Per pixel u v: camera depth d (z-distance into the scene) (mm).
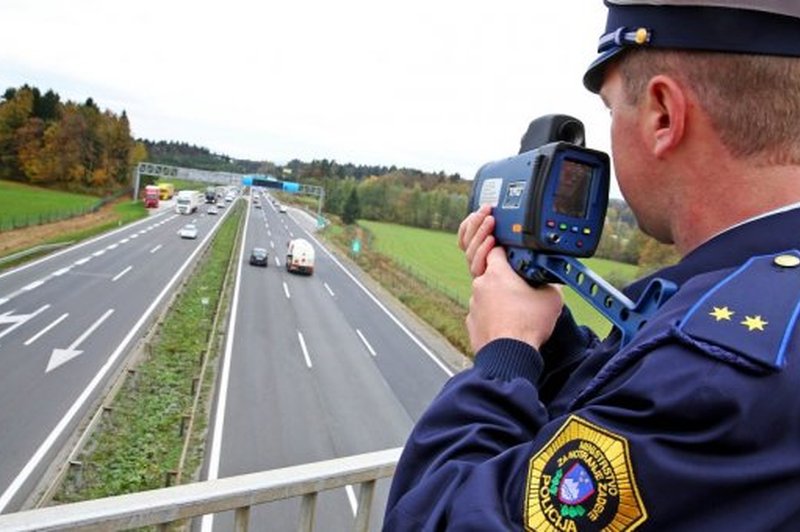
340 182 97188
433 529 904
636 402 784
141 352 18969
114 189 84562
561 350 1310
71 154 78125
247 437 13852
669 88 945
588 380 1125
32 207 57062
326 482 1853
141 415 14352
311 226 77000
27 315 22094
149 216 64062
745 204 913
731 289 824
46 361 17406
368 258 46312
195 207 75562
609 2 1062
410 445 1089
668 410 741
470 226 1397
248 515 1744
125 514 1544
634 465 740
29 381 15836
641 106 1000
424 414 1118
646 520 720
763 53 870
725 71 894
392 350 23250
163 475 11648
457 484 923
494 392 1057
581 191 1222
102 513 1517
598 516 752
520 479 867
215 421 14414
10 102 76188
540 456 852
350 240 56625
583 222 1211
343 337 24188
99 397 15266
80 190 80188
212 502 1663
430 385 19734
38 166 76688
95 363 17688
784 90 871
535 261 1229
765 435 703
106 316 22953
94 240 42656
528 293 1224
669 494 712
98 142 80938
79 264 32906
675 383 755
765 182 898
